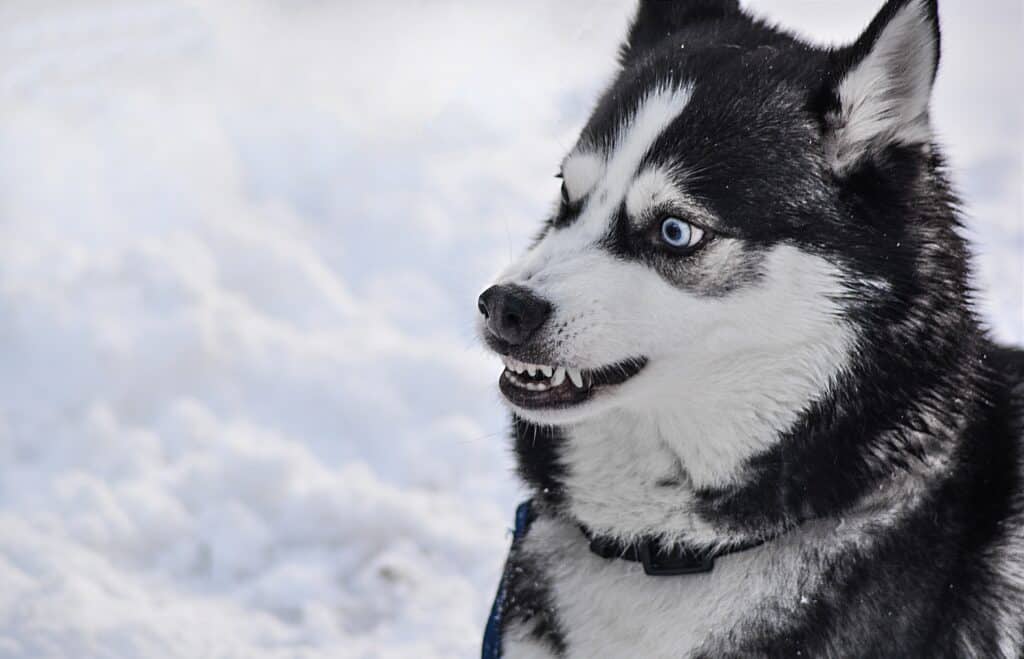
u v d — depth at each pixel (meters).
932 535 4.13
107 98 12.10
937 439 4.16
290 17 13.69
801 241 4.21
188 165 10.84
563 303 4.26
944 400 4.16
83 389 8.14
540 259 4.40
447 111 11.14
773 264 4.22
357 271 9.41
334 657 6.25
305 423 7.93
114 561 6.91
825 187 4.26
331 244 9.71
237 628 6.44
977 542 4.16
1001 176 9.63
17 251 9.59
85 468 7.56
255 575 6.88
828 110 4.29
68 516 7.11
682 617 4.26
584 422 4.42
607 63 9.59
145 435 7.79
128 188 10.57
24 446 7.79
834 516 4.18
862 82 4.25
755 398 4.24
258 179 10.59
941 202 4.40
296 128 11.20
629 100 4.63
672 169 4.34
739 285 4.24
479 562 6.88
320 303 8.95
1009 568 4.16
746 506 4.24
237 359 8.30
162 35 13.48
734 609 4.21
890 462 4.14
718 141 4.34
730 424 4.26
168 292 8.79
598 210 4.47
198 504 7.24
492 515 7.18
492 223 9.66
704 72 4.55
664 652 4.27
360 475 7.42
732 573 4.26
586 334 4.25
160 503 7.16
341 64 12.44
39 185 10.65
